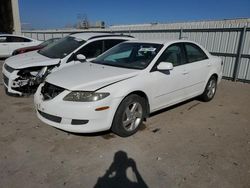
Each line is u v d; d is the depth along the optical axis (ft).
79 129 11.91
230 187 9.50
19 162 10.78
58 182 9.55
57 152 11.68
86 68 14.76
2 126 14.40
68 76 13.33
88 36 22.09
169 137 13.57
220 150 12.31
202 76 18.48
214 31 33.65
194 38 36.42
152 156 11.53
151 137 13.48
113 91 12.26
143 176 10.03
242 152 12.17
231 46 32.04
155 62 14.56
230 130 14.83
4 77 19.99
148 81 13.84
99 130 12.23
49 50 21.93
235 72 31.83
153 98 14.42
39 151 11.72
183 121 16.01
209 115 17.34
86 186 9.37
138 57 15.31
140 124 14.14
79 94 11.85
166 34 39.83
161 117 16.56
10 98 19.69
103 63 15.90
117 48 17.21
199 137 13.71
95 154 11.58
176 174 10.21
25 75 18.84
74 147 12.16
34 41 47.93
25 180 9.61
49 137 13.15
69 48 20.74
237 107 19.48
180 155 11.69
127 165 10.77
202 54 18.88
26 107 17.66
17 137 13.07
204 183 9.68
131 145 12.51
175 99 16.31
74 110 11.69
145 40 16.99
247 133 14.46
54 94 12.53
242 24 31.81
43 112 12.76
